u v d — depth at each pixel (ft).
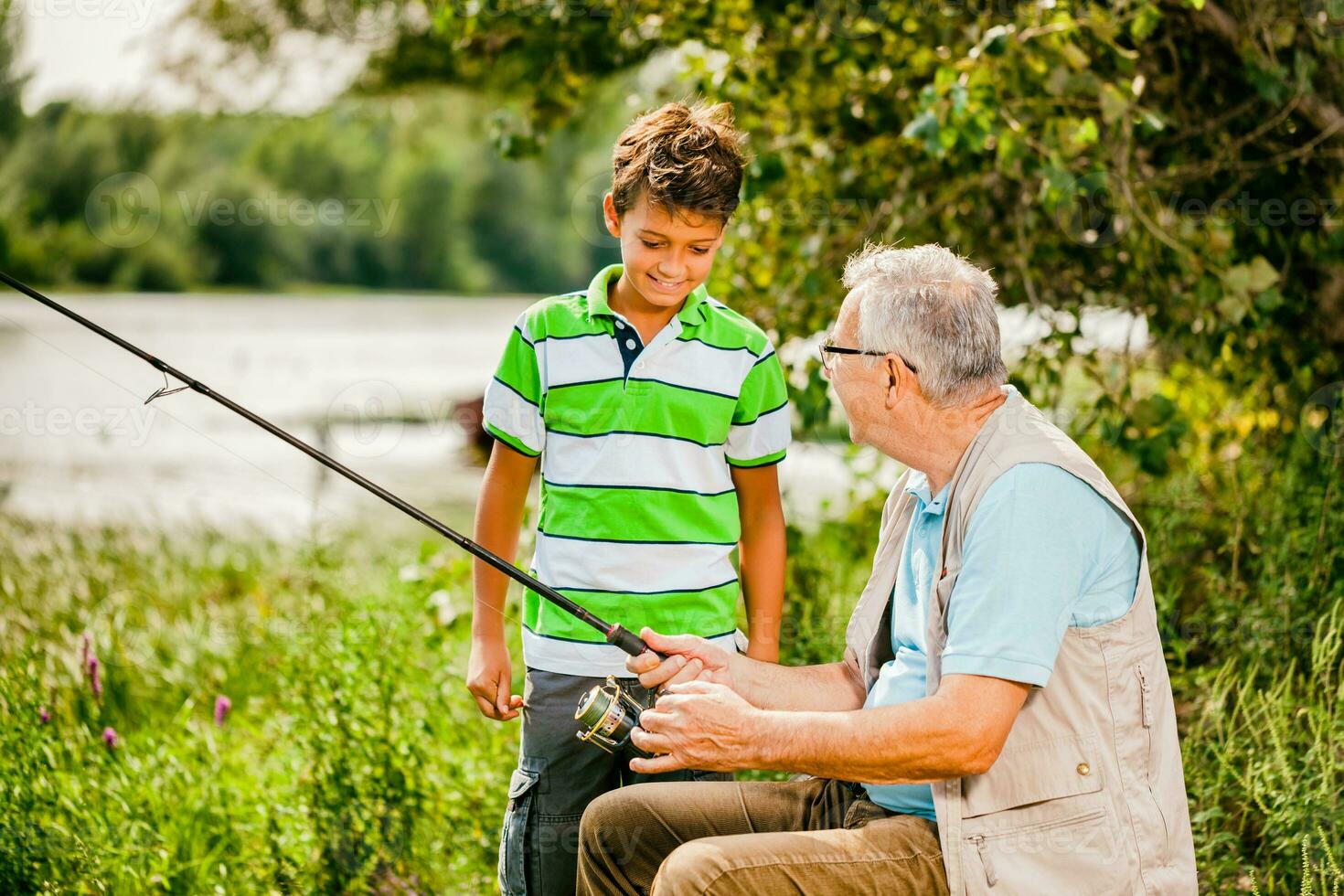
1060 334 12.55
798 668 7.77
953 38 12.21
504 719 8.23
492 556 7.38
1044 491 6.46
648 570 7.81
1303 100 11.66
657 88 15.44
